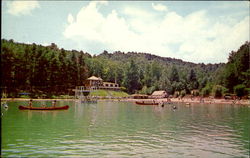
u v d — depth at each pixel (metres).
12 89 116.56
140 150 25.45
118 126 41.62
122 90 196.38
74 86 149.00
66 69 142.62
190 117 58.75
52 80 134.25
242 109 86.69
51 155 23.12
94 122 46.34
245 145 28.20
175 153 24.59
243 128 40.91
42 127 38.81
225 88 140.88
